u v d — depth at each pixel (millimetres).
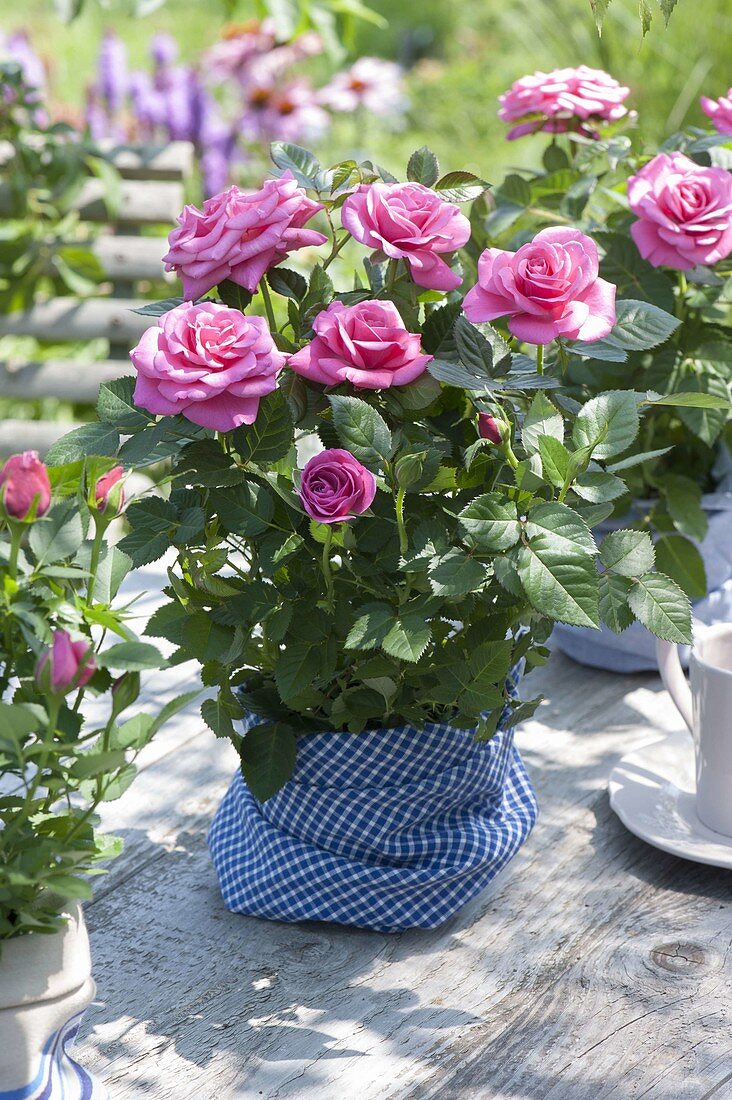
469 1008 1020
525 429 1007
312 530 1011
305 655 1022
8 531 947
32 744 919
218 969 1042
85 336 2535
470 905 1086
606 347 1077
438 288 1031
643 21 1020
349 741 1048
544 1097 974
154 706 1254
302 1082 981
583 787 1178
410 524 1021
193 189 3600
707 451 1323
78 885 902
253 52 3826
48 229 2514
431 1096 975
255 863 1077
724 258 1247
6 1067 916
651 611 1025
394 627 989
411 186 1035
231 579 1032
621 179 1369
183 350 982
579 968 1042
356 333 1011
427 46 7992
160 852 1123
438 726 1050
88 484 955
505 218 1306
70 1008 926
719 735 1098
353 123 5309
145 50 6531
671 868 1110
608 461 1255
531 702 1062
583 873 1107
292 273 1058
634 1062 990
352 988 1031
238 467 1026
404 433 1040
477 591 1032
